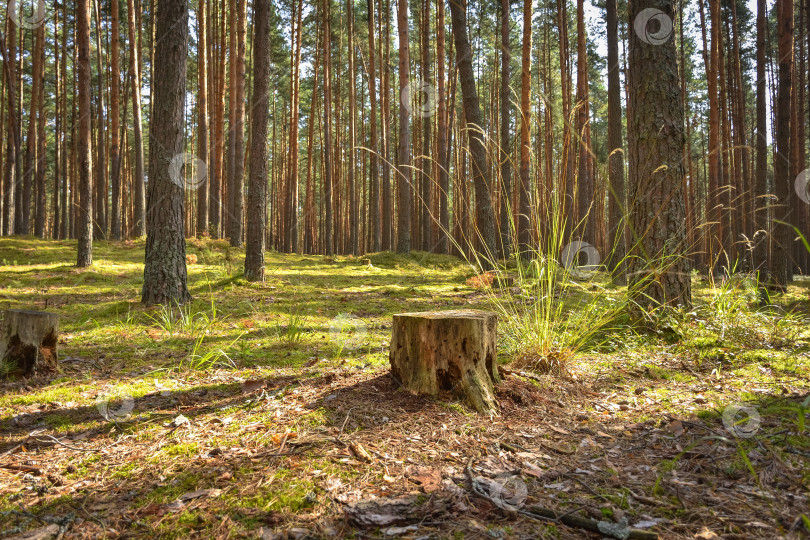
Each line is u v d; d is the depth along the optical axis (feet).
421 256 44.68
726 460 6.10
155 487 5.65
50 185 112.27
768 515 4.82
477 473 5.87
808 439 6.50
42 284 26.25
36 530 4.72
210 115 64.85
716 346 11.97
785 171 24.40
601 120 90.53
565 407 8.32
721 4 59.11
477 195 29.40
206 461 6.28
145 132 91.81
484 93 78.38
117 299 21.49
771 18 62.23
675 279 13.42
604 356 11.96
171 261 19.07
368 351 12.78
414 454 6.36
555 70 82.48
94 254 38.73
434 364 8.25
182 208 19.47
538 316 10.38
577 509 5.04
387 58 65.98
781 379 9.50
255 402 8.50
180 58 18.89
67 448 6.82
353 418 7.53
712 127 43.16
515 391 8.39
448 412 7.72
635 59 14.19
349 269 38.24
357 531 4.68
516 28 74.79
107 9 64.23
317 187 114.83
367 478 5.72
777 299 21.04
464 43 29.68
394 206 92.99
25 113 84.43
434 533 4.64
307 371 10.67
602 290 11.23
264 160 27.02
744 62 67.36
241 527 4.75
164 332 14.90
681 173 13.64
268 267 36.50
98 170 59.00
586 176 41.50
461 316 8.38
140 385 9.68
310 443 6.67
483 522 4.85
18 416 8.04
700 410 7.95
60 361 11.51
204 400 8.80
